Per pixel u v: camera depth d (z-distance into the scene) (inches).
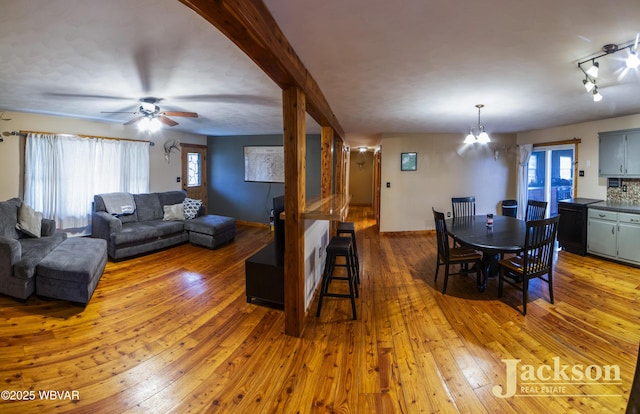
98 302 125.7
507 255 181.5
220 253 198.4
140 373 82.4
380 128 227.5
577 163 206.5
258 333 103.1
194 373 82.6
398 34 74.1
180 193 242.4
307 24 69.3
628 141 173.5
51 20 68.1
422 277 156.6
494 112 164.9
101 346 94.8
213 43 80.2
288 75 82.3
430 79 108.1
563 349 93.0
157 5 61.9
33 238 151.5
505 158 258.5
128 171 221.8
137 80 111.7
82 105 154.0
